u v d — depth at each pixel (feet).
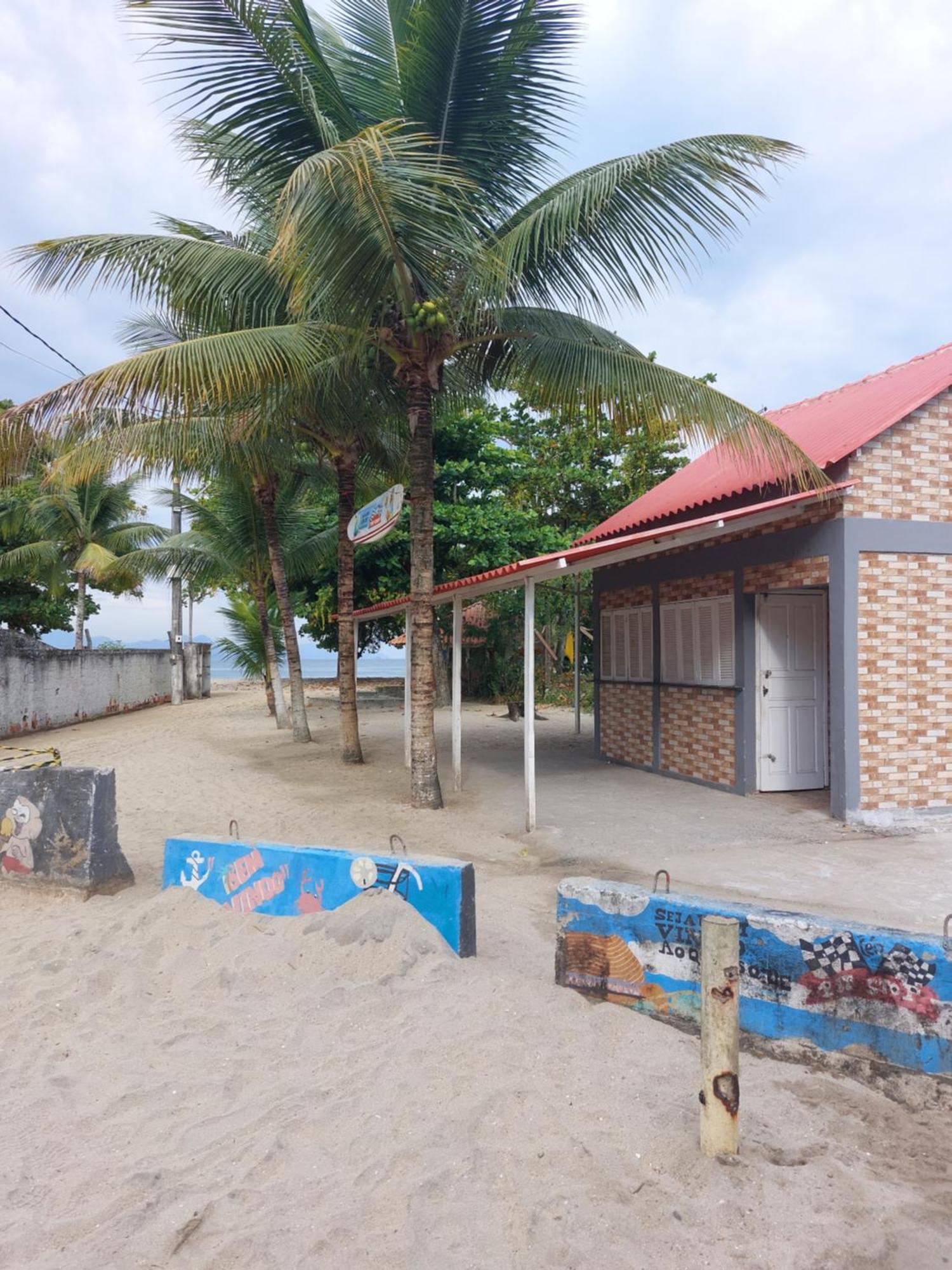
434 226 23.58
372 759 43.57
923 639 27.45
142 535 80.33
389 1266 7.65
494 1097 10.13
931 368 31.63
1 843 19.66
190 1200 8.66
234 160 28.40
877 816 26.68
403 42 27.55
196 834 25.48
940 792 27.58
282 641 69.05
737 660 32.19
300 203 21.04
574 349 28.17
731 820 27.71
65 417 23.76
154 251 26.71
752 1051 11.46
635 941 12.38
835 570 27.14
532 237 25.81
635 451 73.26
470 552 66.33
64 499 74.59
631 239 26.63
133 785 35.17
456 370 34.06
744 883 20.22
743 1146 9.25
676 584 36.27
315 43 25.23
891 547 27.04
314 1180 8.92
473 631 80.18
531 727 26.58
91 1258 7.85
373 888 15.01
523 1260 7.68
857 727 26.91
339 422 36.24
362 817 28.60
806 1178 8.71
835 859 22.54
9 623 90.68
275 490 49.57
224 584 69.46
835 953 10.98
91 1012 13.17
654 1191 8.54
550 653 84.23
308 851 15.90
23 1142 9.84
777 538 29.76
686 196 25.26
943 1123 9.75
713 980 9.10
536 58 25.90
